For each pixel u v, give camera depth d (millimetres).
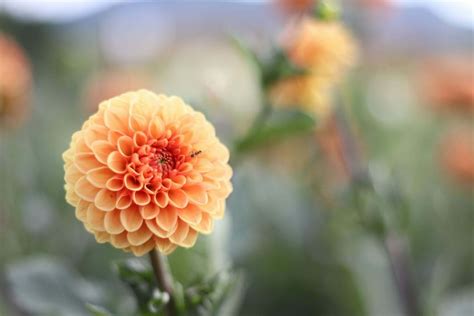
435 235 1201
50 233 1029
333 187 1096
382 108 1558
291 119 733
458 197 1247
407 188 1212
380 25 1115
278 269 1105
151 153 486
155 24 2137
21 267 717
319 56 781
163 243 474
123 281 519
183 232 477
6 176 1067
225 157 500
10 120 1036
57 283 714
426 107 1510
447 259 1107
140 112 491
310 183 1153
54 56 2188
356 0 1053
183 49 1944
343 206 902
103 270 1007
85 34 2498
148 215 469
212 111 847
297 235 1112
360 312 1034
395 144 1472
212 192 490
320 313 1084
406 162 1427
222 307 548
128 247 476
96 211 468
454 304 925
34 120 1488
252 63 771
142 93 497
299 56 779
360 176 878
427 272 1083
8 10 1948
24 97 1063
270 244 1114
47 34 2639
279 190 1178
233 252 848
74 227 1059
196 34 2479
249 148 754
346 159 922
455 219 1228
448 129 1520
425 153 1480
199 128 501
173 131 498
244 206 869
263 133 741
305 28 796
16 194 1068
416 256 1144
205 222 485
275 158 1271
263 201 1150
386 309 1016
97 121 486
